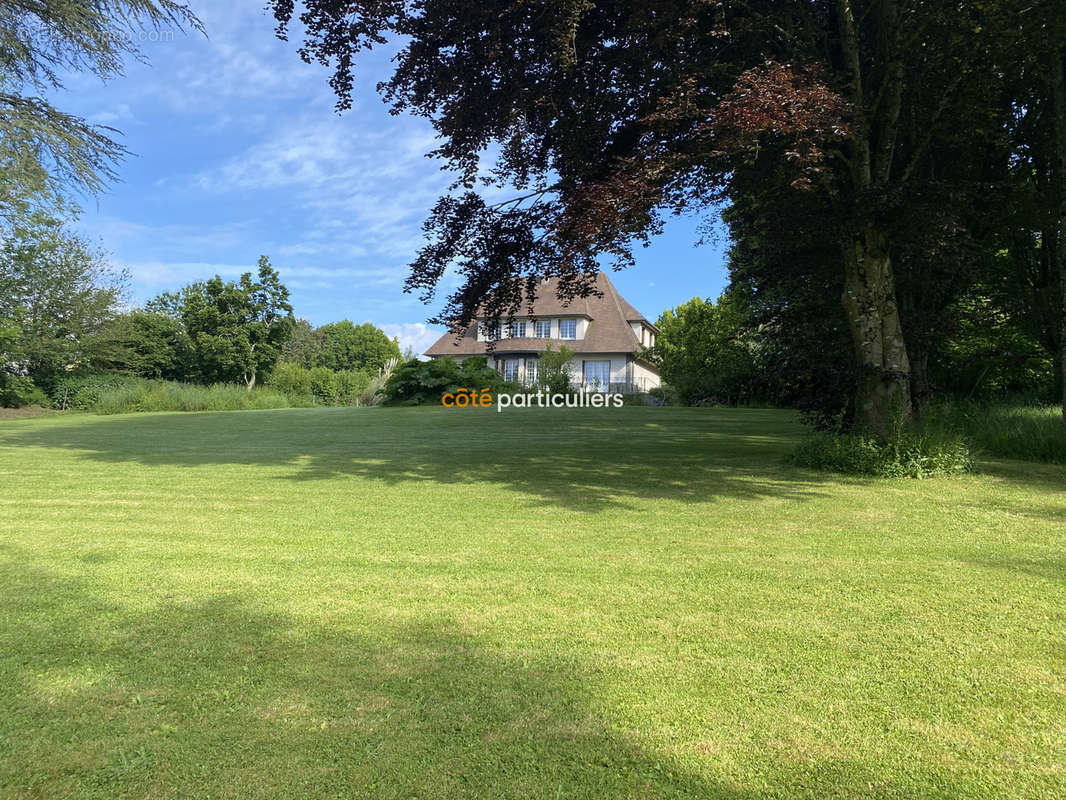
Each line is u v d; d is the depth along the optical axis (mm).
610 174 6703
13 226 18094
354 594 3301
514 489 6516
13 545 4281
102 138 10719
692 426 14664
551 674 2400
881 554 4062
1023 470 7578
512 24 6395
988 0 6270
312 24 6992
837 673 2410
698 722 2066
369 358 77062
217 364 40031
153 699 2203
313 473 7664
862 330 7793
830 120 5742
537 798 1683
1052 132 9070
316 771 1797
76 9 9555
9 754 1869
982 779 1775
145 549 4184
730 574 3637
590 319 39094
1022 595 3289
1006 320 11883
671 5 6227
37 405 24359
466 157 8016
